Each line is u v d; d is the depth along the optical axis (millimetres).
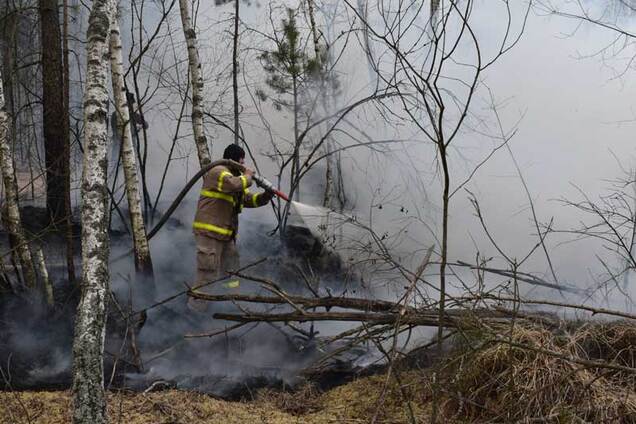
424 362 4938
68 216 6758
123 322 6133
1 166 6551
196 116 7750
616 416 3680
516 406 3812
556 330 4414
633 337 4242
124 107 7098
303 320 4789
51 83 8648
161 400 4453
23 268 6516
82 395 3568
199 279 6086
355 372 5531
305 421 4266
